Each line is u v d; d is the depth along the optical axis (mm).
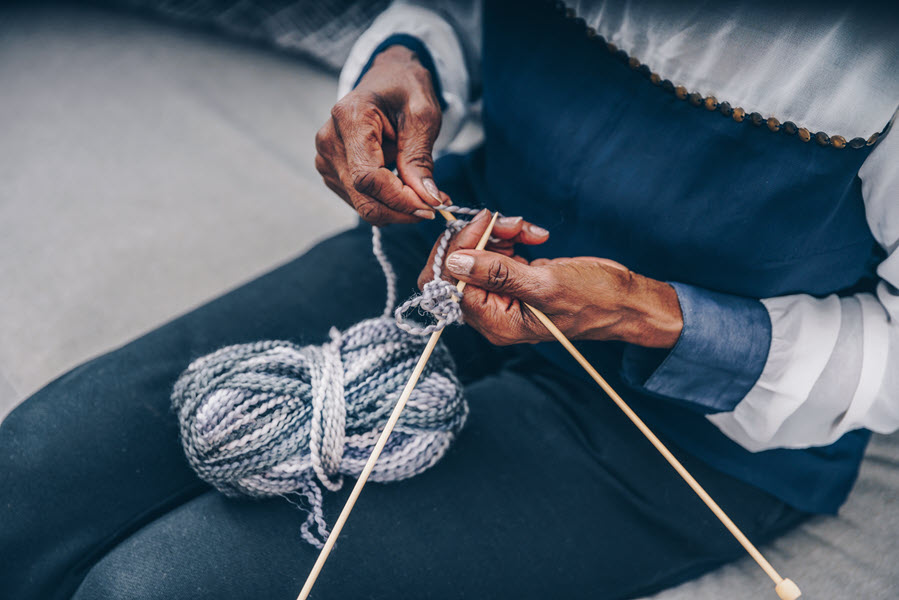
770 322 622
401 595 617
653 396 677
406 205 653
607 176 658
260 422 612
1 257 1342
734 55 569
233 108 1691
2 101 1693
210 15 1867
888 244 610
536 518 664
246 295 812
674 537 687
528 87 696
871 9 517
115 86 1745
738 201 606
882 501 742
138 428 686
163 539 621
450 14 854
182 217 1436
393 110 721
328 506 644
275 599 600
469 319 634
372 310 812
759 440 650
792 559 737
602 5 618
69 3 2012
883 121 542
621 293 589
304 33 1747
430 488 665
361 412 638
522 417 725
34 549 635
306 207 1473
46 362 1187
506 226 657
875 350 607
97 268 1329
